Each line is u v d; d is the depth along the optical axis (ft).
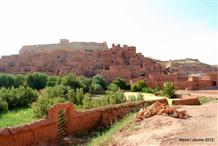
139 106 81.20
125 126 54.34
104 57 368.68
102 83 228.63
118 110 72.79
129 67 330.95
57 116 55.11
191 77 252.62
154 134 42.57
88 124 64.03
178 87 232.32
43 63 353.10
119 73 294.46
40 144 49.67
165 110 58.65
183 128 44.34
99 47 458.91
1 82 189.78
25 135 47.32
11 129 44.88
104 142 43.70
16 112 121.39
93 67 332.80
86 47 451.94
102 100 121.80
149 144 37.09
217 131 39.78
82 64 329.31
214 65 432.25
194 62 406.00
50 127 53.11
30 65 353.10
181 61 416.05
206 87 230.89
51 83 200.44
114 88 188.03
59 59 364.38
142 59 368.89
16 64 357.00
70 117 58.75
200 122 48.39
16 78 198.90
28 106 138.31
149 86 226.17
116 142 41.70
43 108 105.29
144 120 56.39
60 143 53.06
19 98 138.10
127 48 380.58
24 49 457.27
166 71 348.79
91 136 59.26
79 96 141.08
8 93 138.21
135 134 45.14
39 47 456.04
